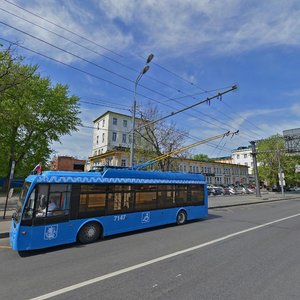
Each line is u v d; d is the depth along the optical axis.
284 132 29.19
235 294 4.09
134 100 16.08
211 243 7.72
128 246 7.54
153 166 27.84
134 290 4.32
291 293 4.11
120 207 9.22
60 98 31.03
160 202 10.77
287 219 13.14
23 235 6.86
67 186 7.92
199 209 12.73
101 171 9.75
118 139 52.25
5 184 30.78
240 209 18.92
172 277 4.90
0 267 5.78
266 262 5.77
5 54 15.10
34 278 5.02
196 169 60.00
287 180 51.94
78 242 8.27
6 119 21.98
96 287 4.50
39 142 30.48
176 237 8.71
